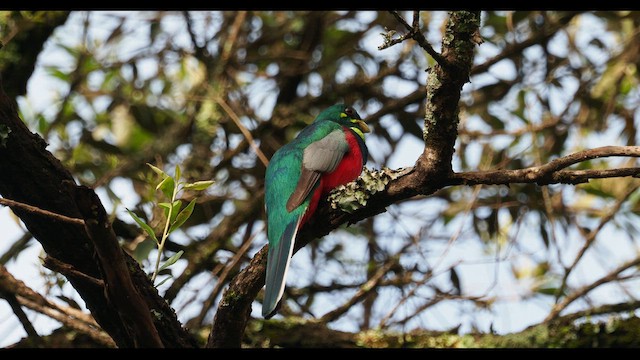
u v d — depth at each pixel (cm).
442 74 613
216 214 1277
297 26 1377
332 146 876
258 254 713
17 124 638
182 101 1364
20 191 641
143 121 1328
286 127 1349
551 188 1266
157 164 1205
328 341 826
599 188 1301
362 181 707
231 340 689
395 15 585
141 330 576
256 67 1430
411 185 672
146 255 916
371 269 1238
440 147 638
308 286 1218
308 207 775
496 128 1316
